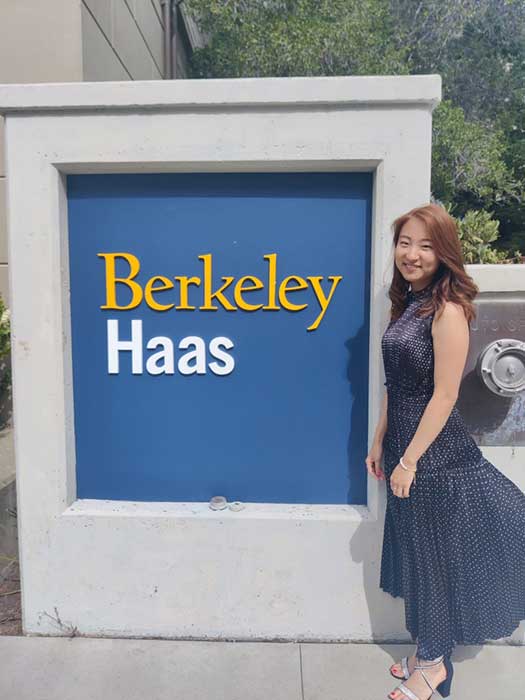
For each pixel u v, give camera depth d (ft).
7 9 15.65
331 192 8.18
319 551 8.44
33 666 8.04
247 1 34.42
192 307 8.39
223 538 8.44
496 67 39.88
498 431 8.36
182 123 7.83
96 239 8.35
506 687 7.68
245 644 8.52
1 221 16.85
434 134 33.86
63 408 8.37
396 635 8.57
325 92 7.64
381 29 35.01
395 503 7.27
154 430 8.63
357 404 8.48
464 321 6.55
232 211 8.24
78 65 15.74
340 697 7.47
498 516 7.02
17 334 8.21
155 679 7.78
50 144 7.95
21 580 8.68
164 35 27.81
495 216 38.93
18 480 8.44
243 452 8.62
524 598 7.23
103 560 8.54
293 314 8.38
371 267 8.20
